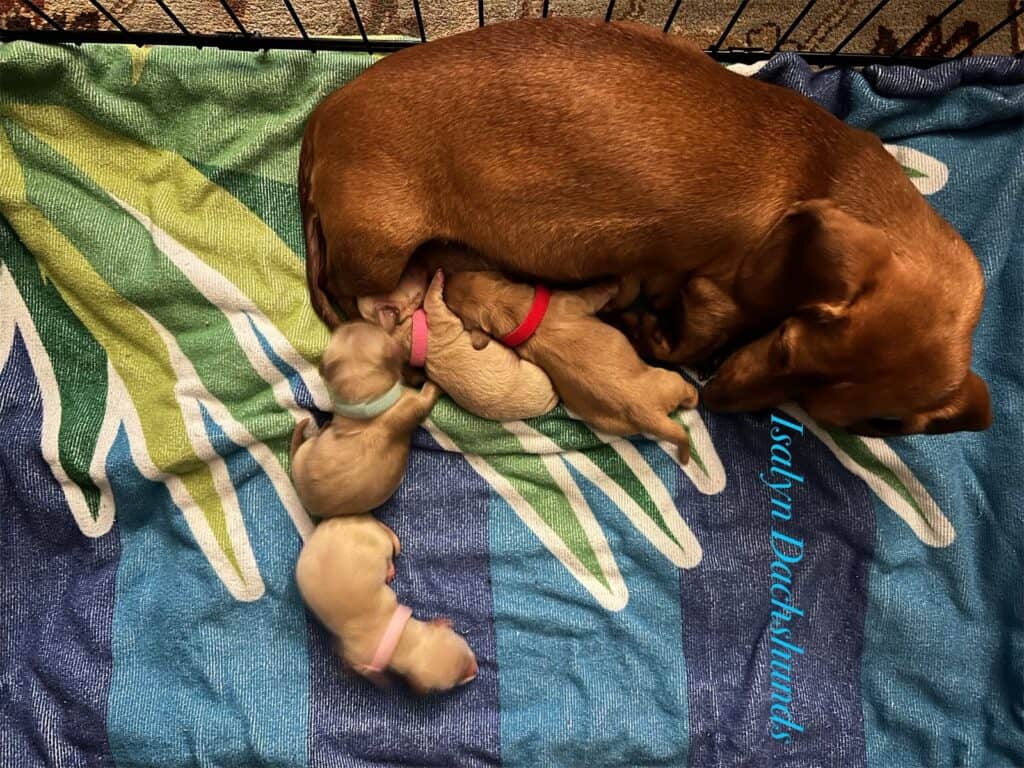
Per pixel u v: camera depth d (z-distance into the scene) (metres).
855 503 0.48
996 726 0.48
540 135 0.37
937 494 0.48
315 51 0.48
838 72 0.48
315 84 0.47
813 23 0.53
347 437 0.44
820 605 0.49
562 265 0.42
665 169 0.37
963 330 0.36
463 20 0.53
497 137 0.38
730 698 0.48
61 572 0.47
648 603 0.48
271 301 0.47
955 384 0.37
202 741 0.46
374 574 0.45
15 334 0.47
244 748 0.46
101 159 0.47
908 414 0.39
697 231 0.39
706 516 0.48
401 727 0.47
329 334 0.47
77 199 0.47
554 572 0.48
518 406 0.46
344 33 0.53
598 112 0.37
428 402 0.46
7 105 0.46
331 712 0.47
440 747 0.47
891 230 0.37
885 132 0.48
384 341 0.43
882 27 0.53
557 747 0.47
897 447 0.47
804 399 0.41
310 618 0.47
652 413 0.44
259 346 0.47
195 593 0.47
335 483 0.44
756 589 0.48
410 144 0.39
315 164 0.41
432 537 0.48
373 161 0.39
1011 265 0.48
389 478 0.45
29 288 0.47
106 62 0.45
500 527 0.48
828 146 0.38
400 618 0.45
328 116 0.40
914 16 0.53
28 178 0.46
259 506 0.47
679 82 0.37
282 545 0.47
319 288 0.46
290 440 0.47
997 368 0.48
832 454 0.48
